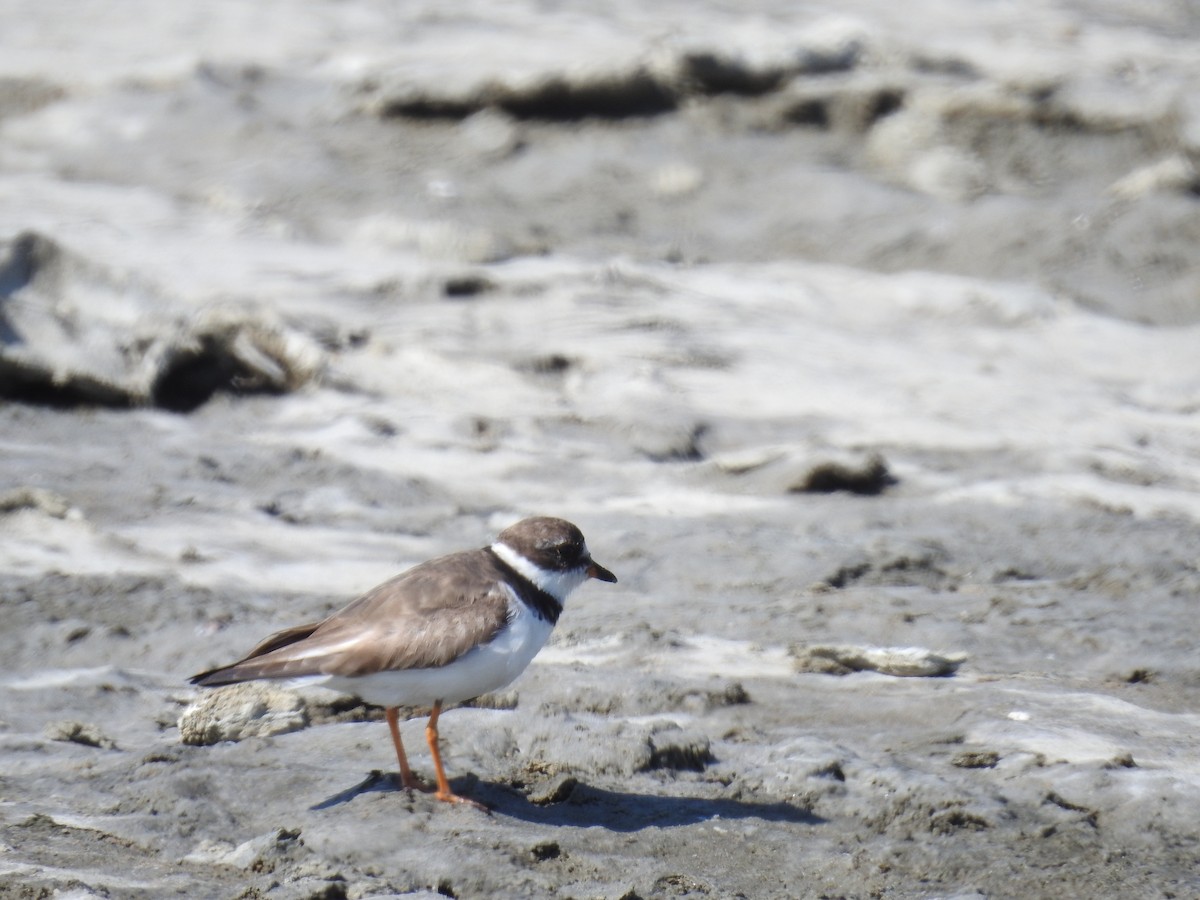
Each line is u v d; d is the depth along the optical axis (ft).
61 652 31.68
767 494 44.55
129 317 52.26
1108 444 49.24
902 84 78.38
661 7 94.38
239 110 80.28
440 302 59.77
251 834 22.59
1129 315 64.49
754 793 24.84
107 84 82.69
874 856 22.36
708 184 75.46
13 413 48.49
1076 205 72.08
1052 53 83.46
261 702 27.71
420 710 27.94
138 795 23.73
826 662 31.22
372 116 80.59
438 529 41.06
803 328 59.88
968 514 42.83
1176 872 21.88
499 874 20.95
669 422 49.06
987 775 25.04
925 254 69.36
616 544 39.55
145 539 38.91
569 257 67.62
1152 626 33.58
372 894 20.30
